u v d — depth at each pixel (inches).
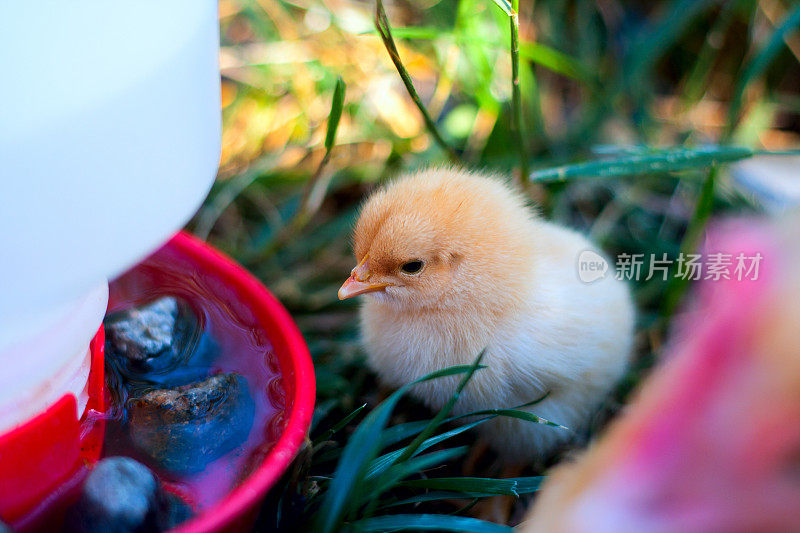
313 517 9.6
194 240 11.0
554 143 15.5
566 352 10.8
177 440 9.4
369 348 11.4
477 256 10.4
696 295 13.2
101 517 8.5
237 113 15.4
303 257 14.2
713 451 6.9
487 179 11.3
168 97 7.5
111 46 7.1
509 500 11.1
